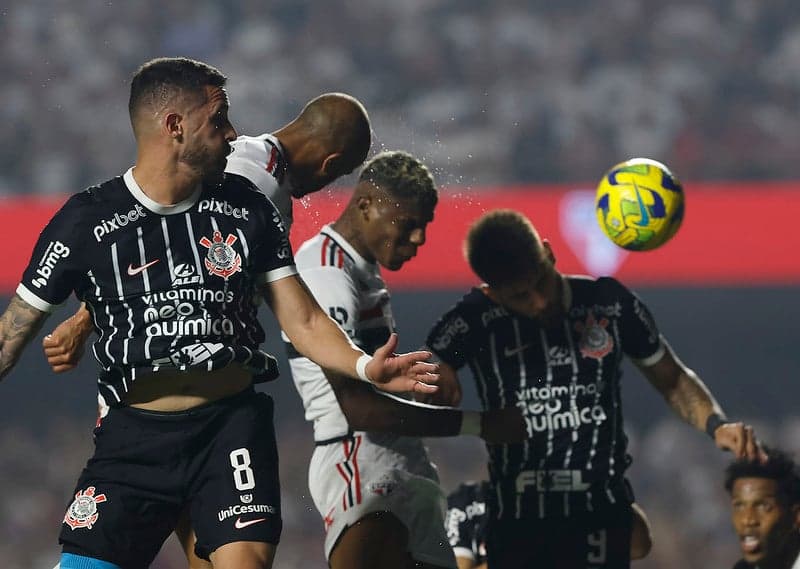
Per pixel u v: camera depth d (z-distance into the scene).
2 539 43.09
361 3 53.12
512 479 14.19
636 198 14.07
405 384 10.33
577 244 36.81
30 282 10.39
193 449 10.81
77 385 46.47
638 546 14.73
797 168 45.53
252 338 10.86
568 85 49.53
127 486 10.76
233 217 10.64
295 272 10.92
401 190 13.67
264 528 10.62
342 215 14.05
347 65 50.91
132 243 10.40
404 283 36.78
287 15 53.00
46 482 44.81
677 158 46.19
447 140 47.41
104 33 51.81
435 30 52.09
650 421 46.09
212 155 10.54
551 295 14.05
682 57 50.31
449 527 15.98
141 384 10.72
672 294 45.25
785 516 14.59
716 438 14.40
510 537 14.23
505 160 46.03
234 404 10.93
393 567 13.77
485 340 14.27
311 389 14.20
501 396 14.21
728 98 48.47
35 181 45.97
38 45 50.94
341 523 13.77
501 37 51.69
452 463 42.84
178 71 10.55
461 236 36.69
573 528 14.03
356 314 13.64
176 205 10.53
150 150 10.48
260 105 49.62
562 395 14.09
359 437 13.98
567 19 52.25
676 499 43.03
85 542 10.66
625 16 51.88
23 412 46.59
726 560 40.72
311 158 13.38
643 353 14.43
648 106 48.12
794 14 51.28
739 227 37.25
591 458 14.04
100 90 49.31
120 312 10.46
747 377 47.12
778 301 44.53
